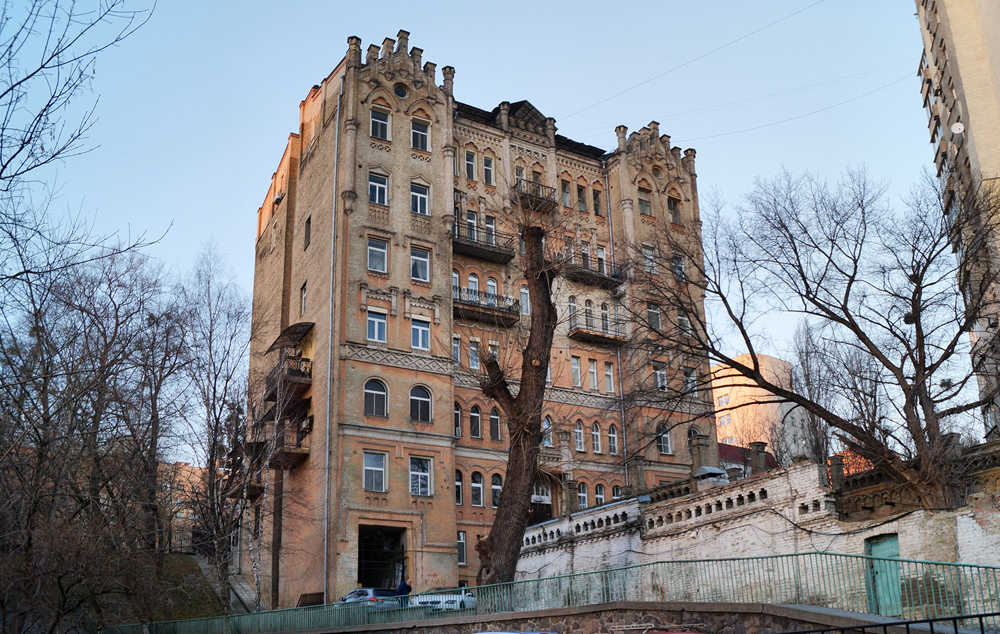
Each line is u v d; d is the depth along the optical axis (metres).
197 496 35.47
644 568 20.41
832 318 26.48
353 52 45.44
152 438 30.41
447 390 42.12
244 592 42.38
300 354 43.28
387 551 39.47
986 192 26.39
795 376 43.53
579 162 52.19
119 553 25.16
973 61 41.38
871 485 24.88
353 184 42.88
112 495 27.41
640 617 18.06
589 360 48.19
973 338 29.11
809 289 27.14
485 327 45.59
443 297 43.56
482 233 46.69
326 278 42.69
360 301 41.25
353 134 43.72
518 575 35.00
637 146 53.03
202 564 41.41
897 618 14.00
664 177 53.62
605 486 45.69
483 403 44.12
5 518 21.67
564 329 47.62
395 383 40.84
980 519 20.05
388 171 44.22
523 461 24.86
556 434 45.22
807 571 17.42
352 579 36.91
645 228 51.09
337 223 42.69
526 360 26.25
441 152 46.38
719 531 26.36
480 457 42.97
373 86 45.34
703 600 19.16
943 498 22.06
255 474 38.88
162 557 30.75
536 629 19.95
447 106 47.34
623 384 48.25
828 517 23.23
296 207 49.59
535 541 34.62
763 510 25.11
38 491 21.59
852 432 24.47
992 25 40.22
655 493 31.09
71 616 24.95
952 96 45.22
